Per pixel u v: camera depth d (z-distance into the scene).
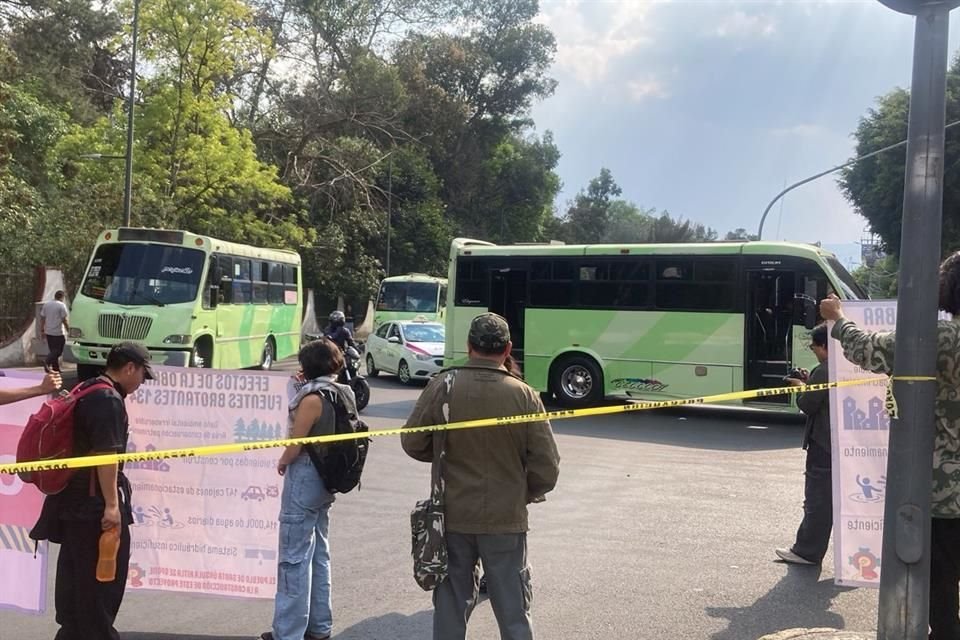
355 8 44.31
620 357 15.79
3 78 28.19
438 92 52.53
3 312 21.62
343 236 42.66
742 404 14.69
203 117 28.91
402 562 6.30
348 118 41.12
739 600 5.52
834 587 5.79
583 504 8.32
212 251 17.14
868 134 40.09
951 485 3.53
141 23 27.36
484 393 3.88
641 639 4.86
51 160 28.39
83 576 3.98
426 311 29.36
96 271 16.75
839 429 5.38
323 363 4.81
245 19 29.62
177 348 16.14
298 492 4.66
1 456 4.92
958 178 34.41
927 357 3.26
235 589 5.16
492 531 3.81
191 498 5.20
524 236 65.06
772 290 14.63
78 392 4.05
